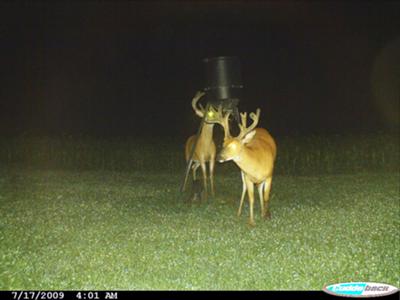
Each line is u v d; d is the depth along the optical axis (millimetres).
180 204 14258
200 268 8844
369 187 17156
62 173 21281
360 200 14750
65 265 9125
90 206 14023
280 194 15938
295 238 10664
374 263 8938
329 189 16828
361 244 10180
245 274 8547
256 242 10383
